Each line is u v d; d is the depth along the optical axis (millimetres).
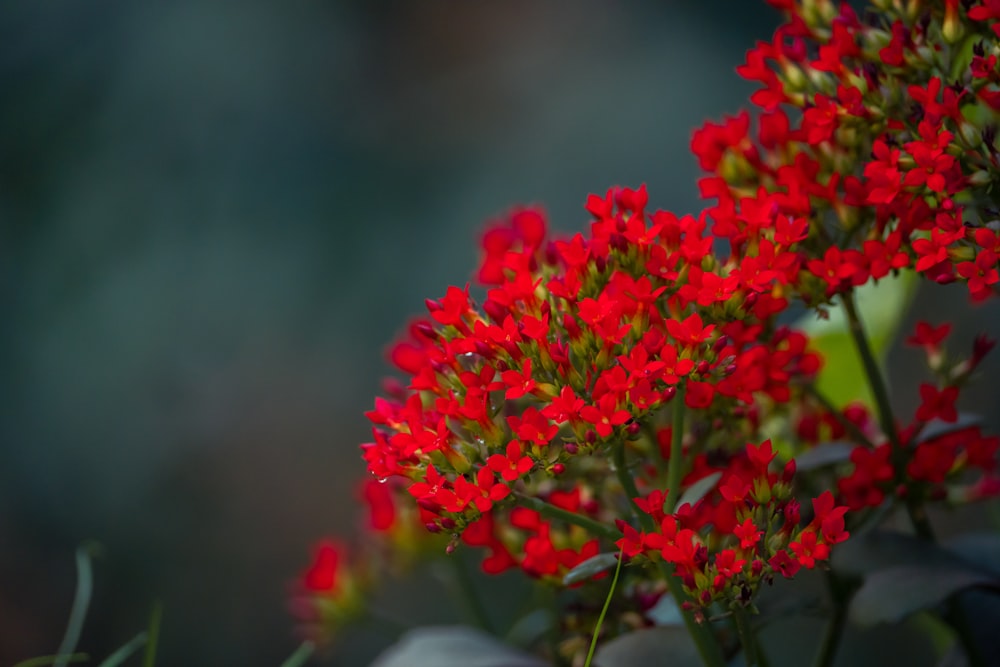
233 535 3502
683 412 1109
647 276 1085
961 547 1168
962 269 1058
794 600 1178
